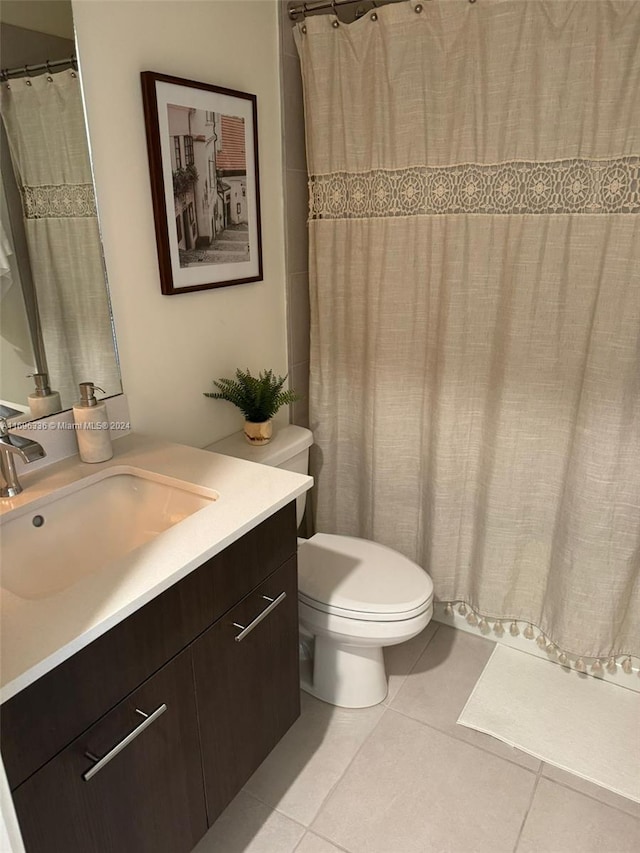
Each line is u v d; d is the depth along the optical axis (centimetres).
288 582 144
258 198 190
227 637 126
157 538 114
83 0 132
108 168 144
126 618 100
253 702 140
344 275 205
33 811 90
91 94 137
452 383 192
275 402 193
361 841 150
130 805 109
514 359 180
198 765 126
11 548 122
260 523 129
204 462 147
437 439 199
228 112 172
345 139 188
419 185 181
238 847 148
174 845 124
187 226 166
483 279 180
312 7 184
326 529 238
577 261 165
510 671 206
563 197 162
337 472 232
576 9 147
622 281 158
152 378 168
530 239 169
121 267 152
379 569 182
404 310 195
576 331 172
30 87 125
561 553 189
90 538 138
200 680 121
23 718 86
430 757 173
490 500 196
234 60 174
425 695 195
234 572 124
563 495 186
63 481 134
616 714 188
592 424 170
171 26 152
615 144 152
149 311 163
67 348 144
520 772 168
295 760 172
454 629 227
